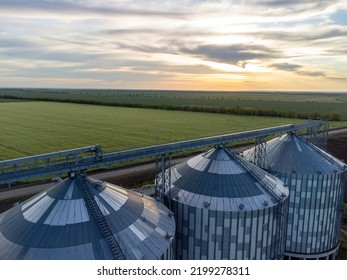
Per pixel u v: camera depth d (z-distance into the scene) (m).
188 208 44.97
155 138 156.00
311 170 56.69
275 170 57.78
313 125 78.62
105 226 32.75
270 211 44.78
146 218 37.47
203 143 52.53
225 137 56.22
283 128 68.75
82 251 30.50
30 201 36.50
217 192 45.31
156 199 45.47
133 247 32.72
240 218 43.09
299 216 57.50
